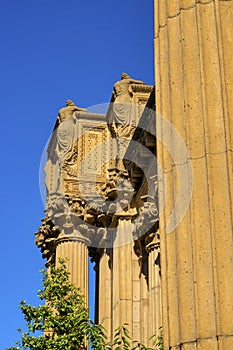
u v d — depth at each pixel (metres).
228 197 13.56
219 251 13.25
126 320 30.06
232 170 13.73
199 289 13.16
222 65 14.57
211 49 14.89
